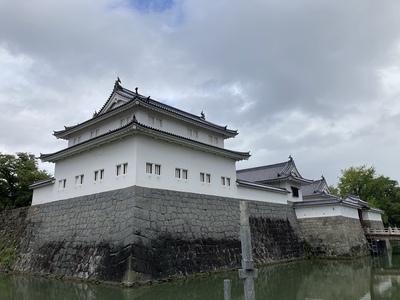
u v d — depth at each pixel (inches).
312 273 742.5
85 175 768.3
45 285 595.8
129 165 659.4
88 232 669.9
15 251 845.8
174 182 723.4
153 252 596.4
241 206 273.0
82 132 899.4
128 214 607.2
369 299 481.4
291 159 1337.4
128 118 780.0
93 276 592.7
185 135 868.0
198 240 705.0
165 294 500.1
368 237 1239.5
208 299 477.4
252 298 251.8
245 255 260.4
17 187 1274.6
